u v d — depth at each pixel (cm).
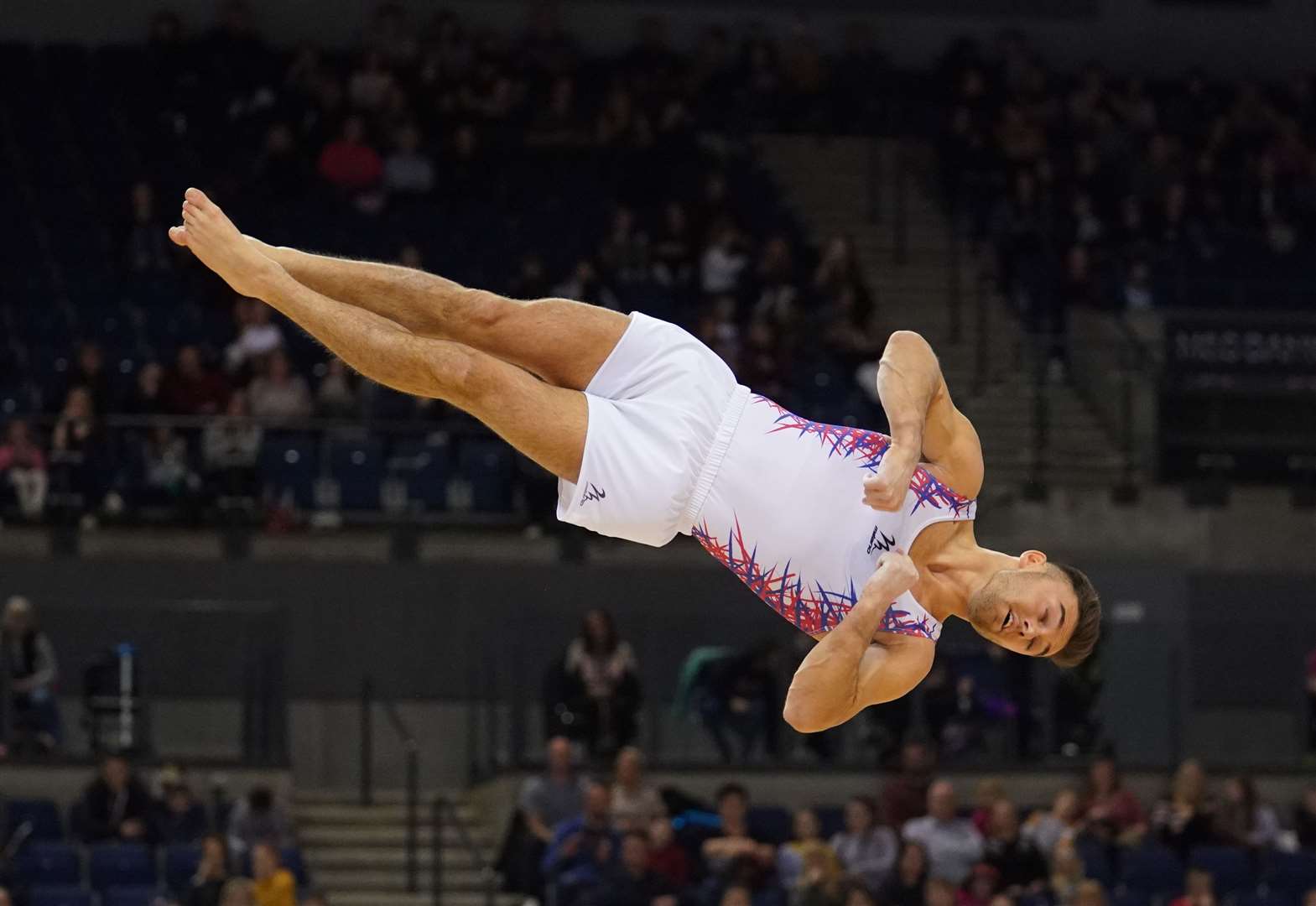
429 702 2423
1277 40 3462
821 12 3347
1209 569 2622
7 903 1767
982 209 3069
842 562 816
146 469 2403
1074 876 1906
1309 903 1859
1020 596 814
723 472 819
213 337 2639
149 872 1895
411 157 2912
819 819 2091
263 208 2814
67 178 2812
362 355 807
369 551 2438
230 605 2234
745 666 2233
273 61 3027
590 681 2183
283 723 2192
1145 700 2297
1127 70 3428
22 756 2059
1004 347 2864
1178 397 2778
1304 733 2314
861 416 2622
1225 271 3027
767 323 2683
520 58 3114
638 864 1848
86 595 2358
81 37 3114
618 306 2731
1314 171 3222
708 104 3148
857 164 3155
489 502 2484
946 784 1975
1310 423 2803
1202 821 2069
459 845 2197
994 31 3391
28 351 2556
